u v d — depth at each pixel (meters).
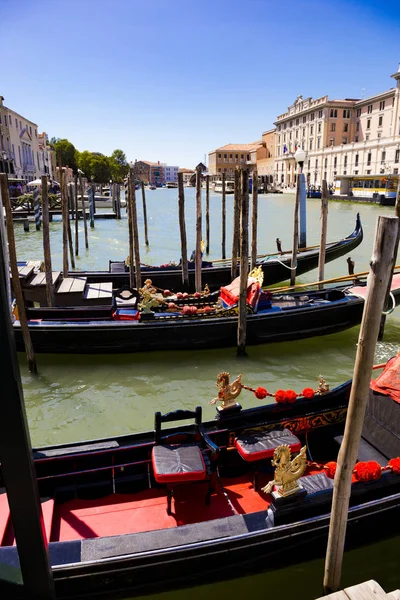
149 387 7.49
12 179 42.97
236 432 4.69
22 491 2.56
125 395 7.24
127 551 3.44
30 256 20.64
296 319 9.05
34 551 2.71
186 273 12.54
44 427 6.35
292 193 65.38
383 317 9.30
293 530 3.70
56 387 7.45
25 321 7.63
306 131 66.56
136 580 3.46
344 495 3.11
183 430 4.60
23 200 35.91
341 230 26.92
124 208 44.25
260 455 4.34
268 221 32.56
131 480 4.44
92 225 29.61
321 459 5.12
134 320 8.66
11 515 2.60
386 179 45.59
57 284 10.31
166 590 3.59
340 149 57.81
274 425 4.84
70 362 8.31
